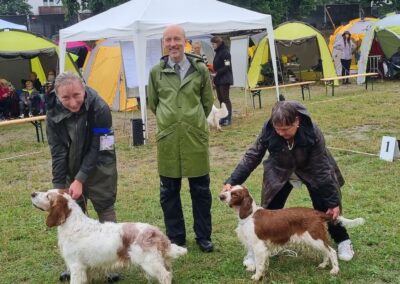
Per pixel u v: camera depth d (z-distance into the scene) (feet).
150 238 11.99
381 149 26.30
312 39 71.61
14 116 48.78
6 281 14.34
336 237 14.71
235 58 50.85
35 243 17.04
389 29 61.57
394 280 13.24
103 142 13.20
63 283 13.98
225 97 38.93
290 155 13.60
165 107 14.73
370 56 65.87
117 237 12.10
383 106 43.91
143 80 33.86
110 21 36.52
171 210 15.52
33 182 25.66
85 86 13.08
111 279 13.73
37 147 35.24
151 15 34.22
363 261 14.30
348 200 19.58
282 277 13.43
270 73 67.92
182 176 14.88
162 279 12.07
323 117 39.78
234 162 27.86
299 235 13.05
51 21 159.84
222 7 37.40
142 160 29.48
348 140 31.14
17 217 19.76
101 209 14.05
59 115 13.00
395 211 18.20
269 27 38.45
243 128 37.68
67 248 12.20
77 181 13.05
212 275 13.97
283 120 12.64
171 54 14.48
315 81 63.10
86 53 59.88
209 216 15.57
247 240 13.26
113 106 51.47
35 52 48.39
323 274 13.44
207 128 15.03
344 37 63.82
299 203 19.45
